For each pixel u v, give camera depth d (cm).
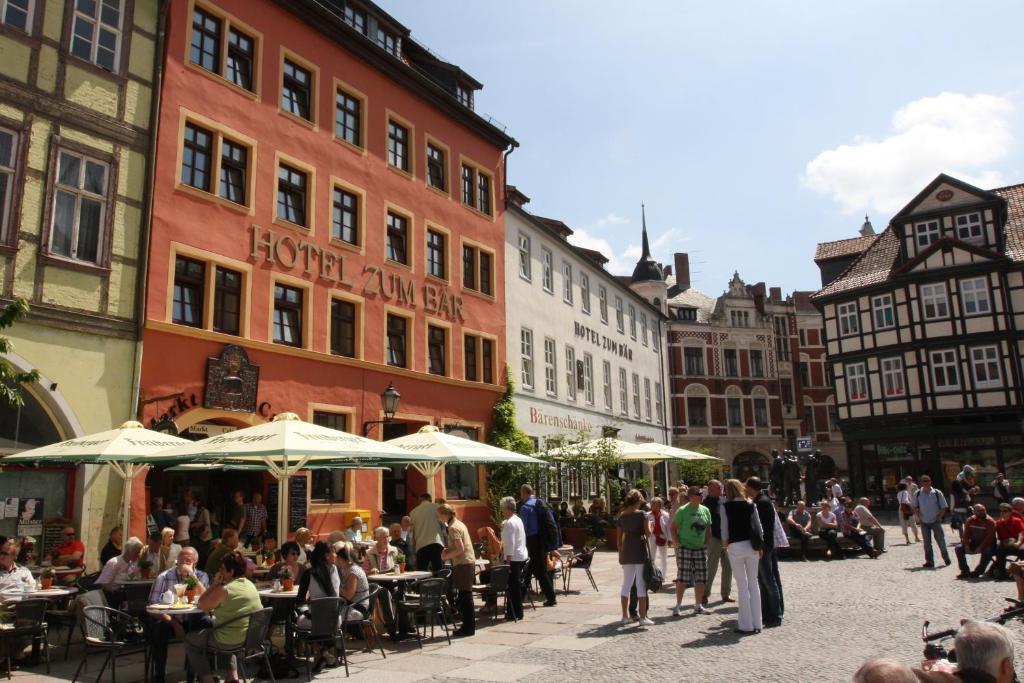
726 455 5844
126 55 1461
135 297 1417
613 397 3619
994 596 1202
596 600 1326
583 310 3394
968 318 3653
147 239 1442
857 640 890
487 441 2411
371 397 1961
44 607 862
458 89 2589
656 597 1317
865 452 3925
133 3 1488
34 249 1261
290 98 1881
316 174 1888
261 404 1650
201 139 1622
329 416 1855
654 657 841
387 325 2080
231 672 724
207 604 736
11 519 1207
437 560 1196
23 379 942
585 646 923
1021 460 3512
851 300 4044
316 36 1956
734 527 970
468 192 2534
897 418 3775
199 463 1353
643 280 5900
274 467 1170
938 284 3741
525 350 2811
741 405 5953
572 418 3111
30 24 1307
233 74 1730
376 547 1129
